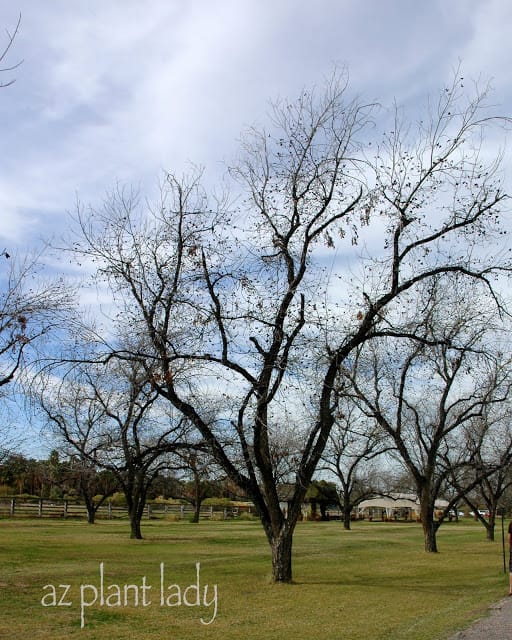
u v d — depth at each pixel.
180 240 18.83
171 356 18.31
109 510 59.66
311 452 19.02
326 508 84.81
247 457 18.53
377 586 18.03
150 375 18.42
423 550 32.06
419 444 34.69
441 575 21.14
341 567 23.89
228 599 15.35
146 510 65.56
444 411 31.25
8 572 18.55
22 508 52.78
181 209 19.09
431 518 31.38
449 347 20.05
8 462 33.28
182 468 26.27
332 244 19.06
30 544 26.98
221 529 45.28
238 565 22.44
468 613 12.86
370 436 31.84
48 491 67.75
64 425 28.84
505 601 14.25
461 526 66.31
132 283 18.70
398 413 31.56
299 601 15.13
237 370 18.31
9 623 12.01
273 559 18.45
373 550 31.72
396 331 19.19
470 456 34.59
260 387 18.17
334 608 14.19
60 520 51.00
